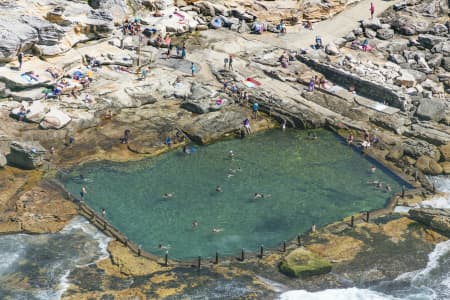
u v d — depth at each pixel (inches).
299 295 3171.8
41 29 4500.5
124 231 3531.0
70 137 4079.7
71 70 4547.2
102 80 4554.6
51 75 4399.6
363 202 3814.0
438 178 4037.9
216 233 3550.7
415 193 3887.8
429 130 4365.2
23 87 4279.0
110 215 3629.4
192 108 4429.1
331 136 4372.5
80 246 3403.1
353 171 4067.4
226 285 3208.7
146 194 3784.5
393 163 4121.6
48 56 4549.7
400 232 3577.8
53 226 3508.9
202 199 3779.5
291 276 3270.2
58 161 3949.3
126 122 4288.9
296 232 3580.2
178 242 3481.8
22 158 3843.5
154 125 4281.5
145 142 4133.9
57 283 3184.1
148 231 3543.3
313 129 4421.8
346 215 3713.1
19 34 4409.5
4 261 3289.9
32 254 3341.5
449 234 3553.2
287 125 4419.3
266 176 3988.7
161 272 3270.2
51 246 3393.2
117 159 4018.2
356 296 3186.5
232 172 3998.5
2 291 3129.9
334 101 4606.3
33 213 3565.5
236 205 3752.5
